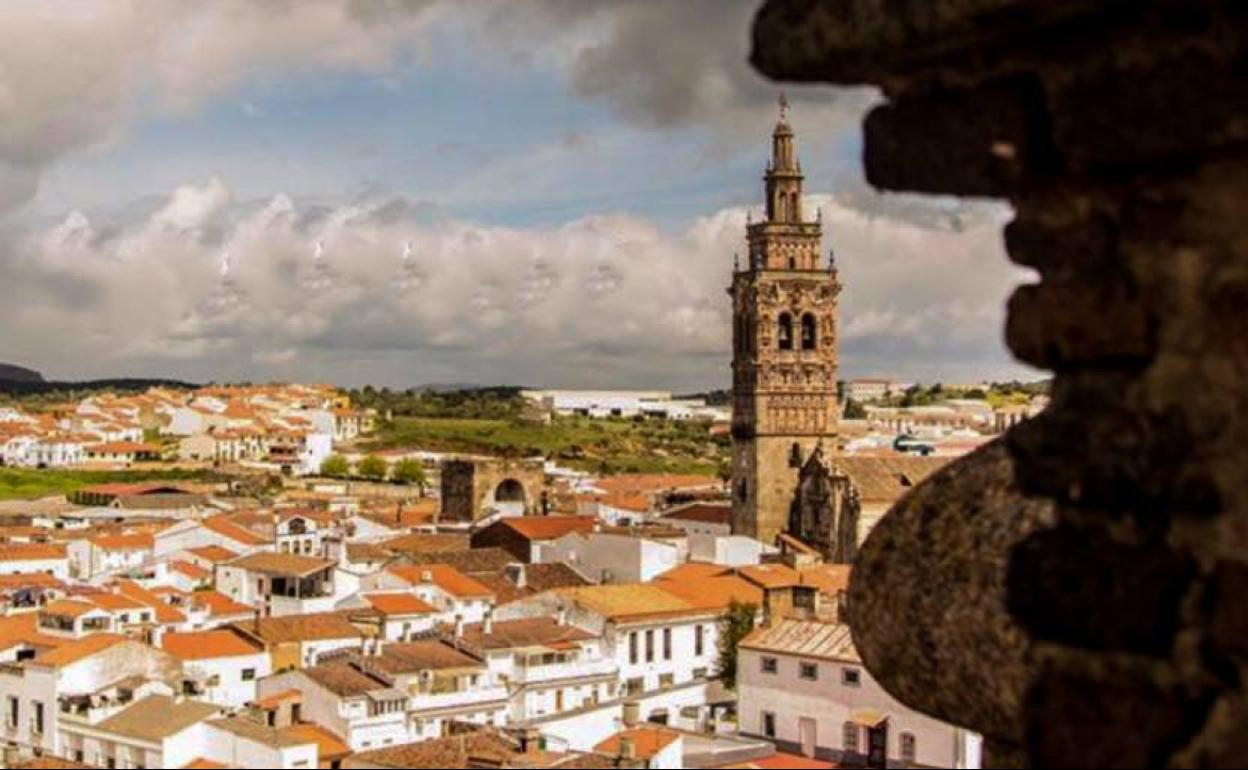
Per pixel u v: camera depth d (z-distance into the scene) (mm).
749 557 164500
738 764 62000
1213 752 8578
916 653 12117
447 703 91250
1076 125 9047
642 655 113500
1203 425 8719
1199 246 8805
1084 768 9125
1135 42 8742
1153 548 8891
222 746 74625
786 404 186125
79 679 87188
